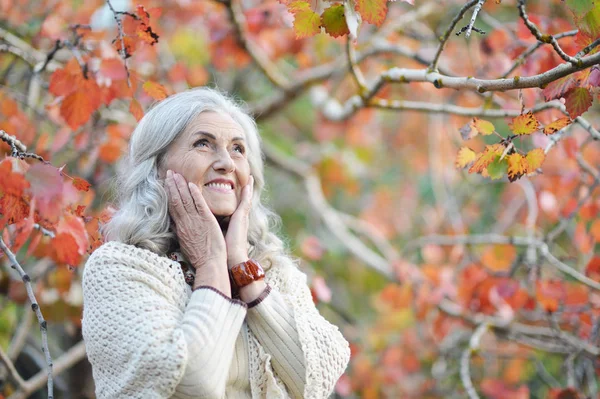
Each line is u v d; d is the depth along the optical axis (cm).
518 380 452
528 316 383
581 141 355
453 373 442
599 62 188
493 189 561
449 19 449
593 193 344
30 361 446
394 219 621
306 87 417
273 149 518
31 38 393
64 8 386
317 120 562
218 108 221
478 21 454
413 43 473
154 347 182
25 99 353
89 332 193
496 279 371
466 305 382
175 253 210
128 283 194
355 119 537
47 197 195
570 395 326
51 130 383
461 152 223
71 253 224
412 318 472
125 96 268
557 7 379
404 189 637
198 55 482
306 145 598
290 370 201
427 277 409
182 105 218
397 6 481
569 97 205
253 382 201
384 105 298
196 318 188
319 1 211
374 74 489
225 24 414
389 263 468
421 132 630
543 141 272
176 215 209
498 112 278
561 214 366
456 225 462
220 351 186
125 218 209
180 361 180
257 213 233
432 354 457
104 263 197
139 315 188
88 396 402
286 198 633
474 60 407
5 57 386
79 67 265
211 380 183
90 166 353
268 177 636
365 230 496
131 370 183
